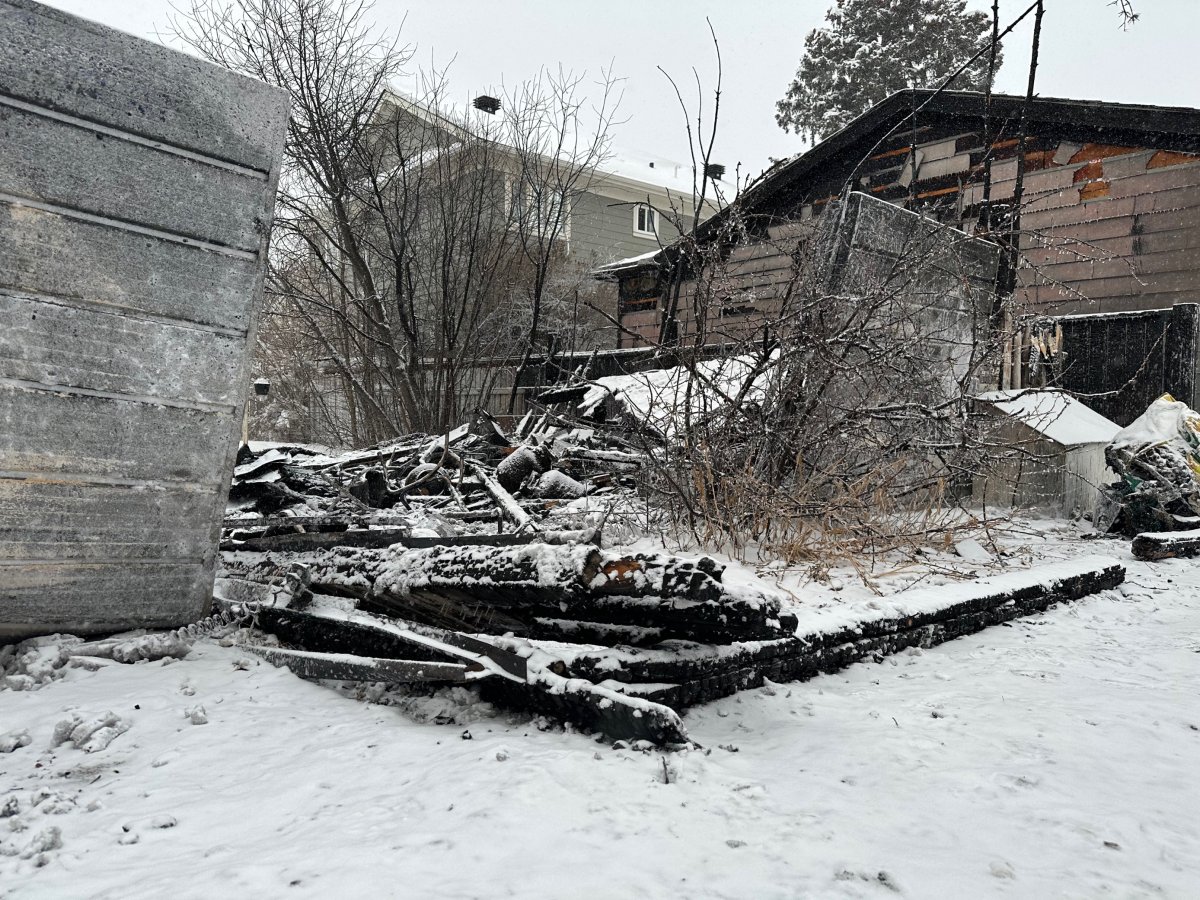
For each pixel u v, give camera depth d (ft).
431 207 57.57
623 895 6.86
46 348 12.20
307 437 69.00
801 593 17.65
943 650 16.21
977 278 31.78
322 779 9.30
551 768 9.40
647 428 23.40
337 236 56.24
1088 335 41.06
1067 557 24.80
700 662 12.00
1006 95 48.37
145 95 12.26
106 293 12.47
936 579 19.83
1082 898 6.93
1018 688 13.41
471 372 55.62
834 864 7.45
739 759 10.11
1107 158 46.70
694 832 8.04
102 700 11.71
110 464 13.03
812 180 58.54
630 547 21.04
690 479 21.97
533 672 11.06
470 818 8.18
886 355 22.38
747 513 21.13
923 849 7.78
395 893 6.82
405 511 26.05
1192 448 31.91
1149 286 45.29
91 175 12.09
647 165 110.22
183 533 14.03
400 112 56.70
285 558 17.79
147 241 12.67
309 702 12.08
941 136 52.95
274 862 7.34
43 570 13.08
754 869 7.34
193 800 8.79
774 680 13.33
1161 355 39.01
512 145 59.21
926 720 11.75
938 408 22.71
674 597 10.96
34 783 9.25
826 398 22.50
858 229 25.98
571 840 7.79
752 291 26.40
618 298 69.92
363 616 13.74
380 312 53.83
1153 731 11.19
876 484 22.13
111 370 12.73
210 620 15.11
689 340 23.70
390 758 9.92
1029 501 33.40
